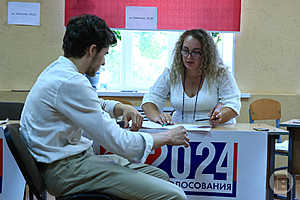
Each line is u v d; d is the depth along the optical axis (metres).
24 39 3.17
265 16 3.31
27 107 1.25
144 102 2.13
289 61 3.36
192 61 1.96
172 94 2.15
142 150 1.26
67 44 1.27
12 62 3.18
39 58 3.20
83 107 1.19
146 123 1.86
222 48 3.47
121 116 1.70
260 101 2.78
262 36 3.32
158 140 1.30
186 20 3.19
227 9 3.21
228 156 1.72
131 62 3.54
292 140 2.01
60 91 1.19
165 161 1.73
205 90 2.08
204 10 3.20
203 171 1.73
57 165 1.22
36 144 1.21
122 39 3.49
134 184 1.20
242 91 3.35
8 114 2.20
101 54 1.30
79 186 1.22
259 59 3.34
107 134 1.20
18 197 1.87
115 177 1.21
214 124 1.85
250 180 1.72
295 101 3.27
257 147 1.71
